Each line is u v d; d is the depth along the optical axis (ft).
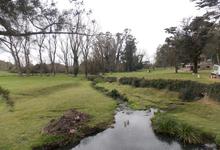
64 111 84.64
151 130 66.80
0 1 28.12
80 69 301.43
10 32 29.99
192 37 171.83
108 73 289.33
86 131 65.10
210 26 146.61
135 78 156.15
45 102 102.37
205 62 269.44
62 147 55.36
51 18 31.55
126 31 345.31
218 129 60.64
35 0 30.45
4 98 35.91
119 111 92.58
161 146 54.95
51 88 145.28
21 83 168.14
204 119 71.51
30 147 51.80
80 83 195.42
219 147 52.39
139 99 111.96
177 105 93.04
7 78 215.31
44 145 53.83
